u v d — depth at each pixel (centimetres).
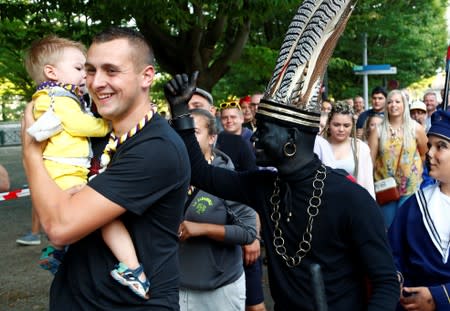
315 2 189
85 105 217
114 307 185
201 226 279
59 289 196
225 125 507
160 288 190
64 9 718
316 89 188
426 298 230
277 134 187
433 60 2411
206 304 292
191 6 805
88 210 177
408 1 1961
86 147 204
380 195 514
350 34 1617
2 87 2031
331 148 475
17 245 657
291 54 189
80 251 191
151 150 184
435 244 239
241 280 305
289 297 193
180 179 192
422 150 541
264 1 718
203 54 963
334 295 191
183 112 232
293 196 192
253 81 1502
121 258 184
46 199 182
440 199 244
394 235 254
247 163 391
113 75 184
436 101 934
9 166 1584
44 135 189
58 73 222
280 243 196
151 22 798
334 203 188
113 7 653
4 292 498
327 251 190
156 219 190
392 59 2044
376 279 186
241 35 971
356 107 1070
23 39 788
